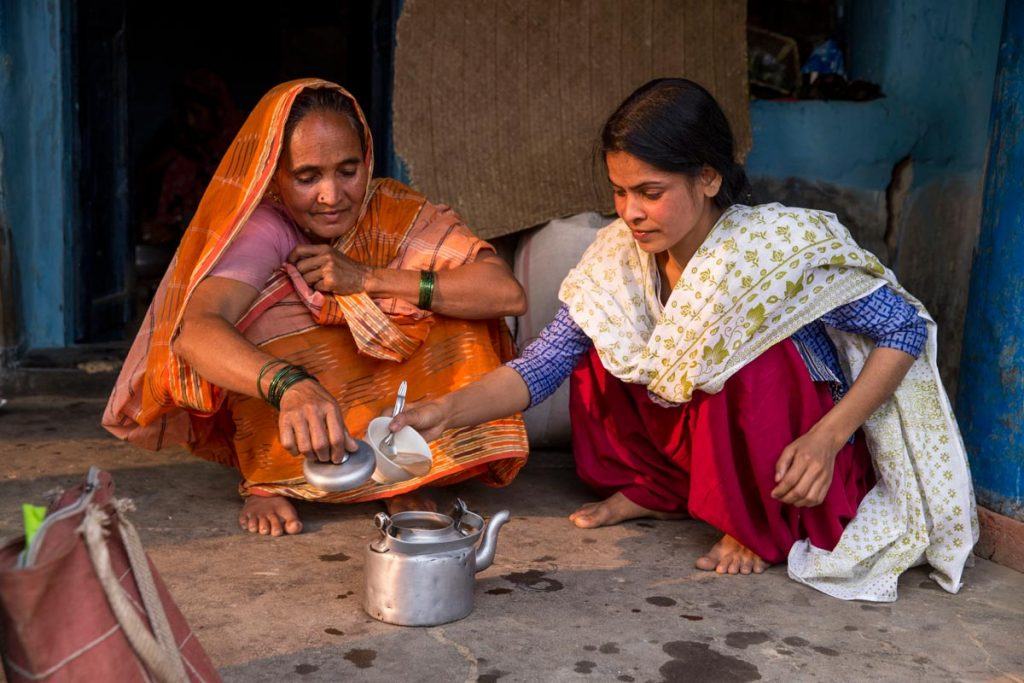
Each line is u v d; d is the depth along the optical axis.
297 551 2.54
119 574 1.41
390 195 2.81
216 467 3.23
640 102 2.21
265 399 2.13
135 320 5.27
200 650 1.56
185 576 2.36
